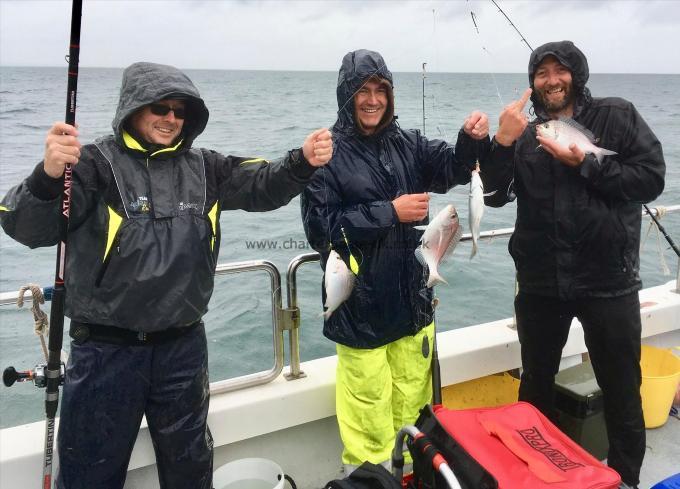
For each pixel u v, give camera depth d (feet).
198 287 6.08
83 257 5.74
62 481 5.91
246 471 7.57
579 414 8.71
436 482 5.78
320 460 8.77
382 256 7.22
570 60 7.61
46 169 5.24
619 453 7.89
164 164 6.05
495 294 20.99
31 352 16.87
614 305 7.56
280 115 86.48
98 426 5.82
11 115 92.27
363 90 7.25
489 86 9.92
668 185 40.98
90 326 5.80
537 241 7.85
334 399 8.48
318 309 20.40
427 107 12.80
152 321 5.77
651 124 85.35
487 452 6.20
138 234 5.68
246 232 27.91
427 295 7.78
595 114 7.73
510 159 7.43
